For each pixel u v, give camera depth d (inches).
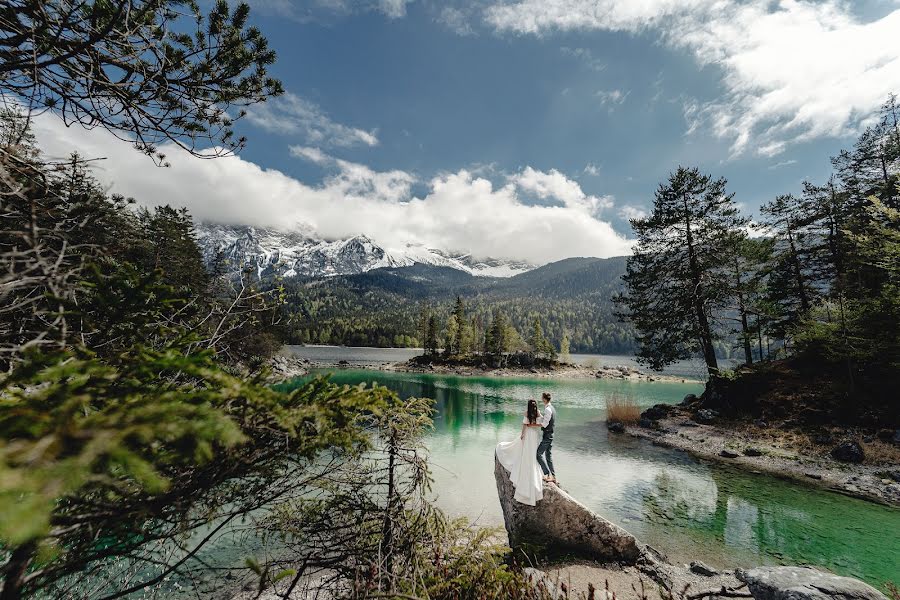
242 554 209.5
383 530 108.7
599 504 401.7
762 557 297.0
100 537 54.1
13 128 72.7
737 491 432.5
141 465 28.6
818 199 953.5
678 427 721.6
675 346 957.2
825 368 697.6
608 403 922.1
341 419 64.4
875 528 343.9
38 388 46.1
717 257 918.4
